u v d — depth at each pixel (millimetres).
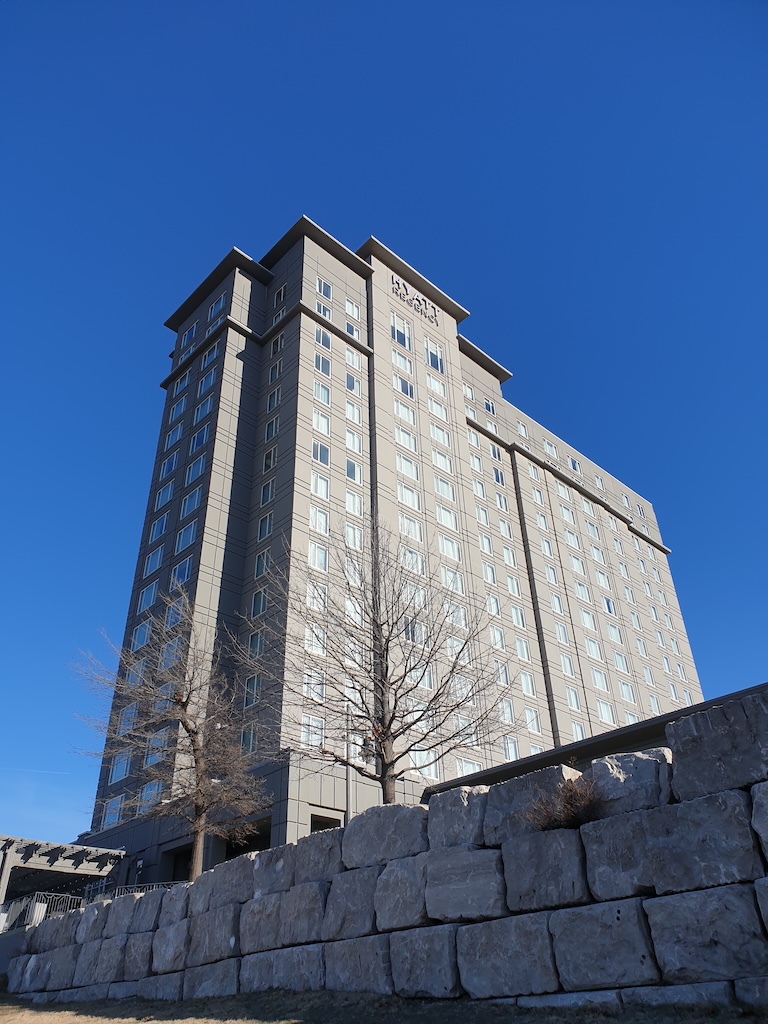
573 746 19172
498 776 20812
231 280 52531
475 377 64188
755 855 6820
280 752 27656
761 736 7156
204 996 11336
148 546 45156
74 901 28375
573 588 60312
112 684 26516
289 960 10422
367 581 24359
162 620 38281
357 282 55219
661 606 71562
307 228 53312
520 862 8445
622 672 60344
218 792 25266
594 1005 7250
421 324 57938
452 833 9359
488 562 53219
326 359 48656
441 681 24234
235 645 37281
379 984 9156
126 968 13328
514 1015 7688
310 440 43969
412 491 48094
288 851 11508
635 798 7887
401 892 9484
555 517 63281
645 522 77188
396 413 50656
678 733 7773
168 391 52844
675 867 7258
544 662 52844
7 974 17234
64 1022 11977
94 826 37531
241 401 47312
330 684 22359
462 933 8617
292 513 40031
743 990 6465
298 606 29328
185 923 12539
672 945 6992
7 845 29406
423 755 36438
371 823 10422
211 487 42625
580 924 7668
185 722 25672
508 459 62688
